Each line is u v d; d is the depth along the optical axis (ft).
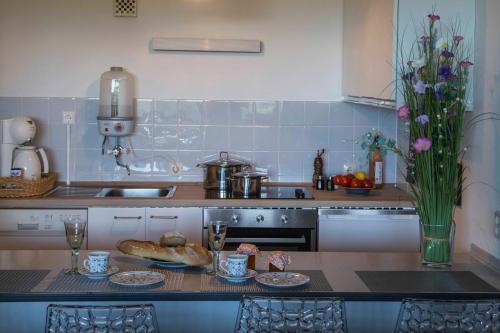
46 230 14.56
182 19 16.52
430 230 9.91
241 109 16.74
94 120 16.60
